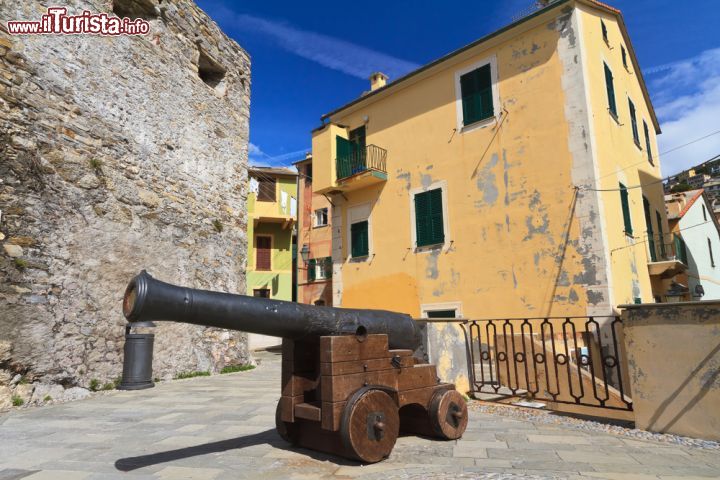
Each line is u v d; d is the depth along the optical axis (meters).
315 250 21.83
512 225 11.30
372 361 3.69
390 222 14.20
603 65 11.60
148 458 3.59
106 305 7.43
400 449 3.82
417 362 4.30
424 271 13.04
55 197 6.81
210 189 10.48
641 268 11.79
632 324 4.40
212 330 9.84
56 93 7.07
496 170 11.80
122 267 7.86
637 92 14.83
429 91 13.70
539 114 11.18
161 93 9.30
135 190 8.35
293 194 25.53
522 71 11.63
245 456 3.62
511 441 4.05
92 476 3.17
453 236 12.48
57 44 7.20
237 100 11.96
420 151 13.66
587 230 10.05
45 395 6.17
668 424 4.09
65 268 6.82
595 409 5.92
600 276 9.75
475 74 12.59
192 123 10.14
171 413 5.38
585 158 10.30
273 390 7.17
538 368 6.63
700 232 20.31
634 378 4.36
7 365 5.86
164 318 2.95
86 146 7.47
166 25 9.64
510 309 11.05
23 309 6.13
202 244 9.98
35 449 3.89
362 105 15.51
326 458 3.55
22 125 6.48
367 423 3.41
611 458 3.49
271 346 22.69
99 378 7.11
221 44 11.49
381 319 4.07
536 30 11.52
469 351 6.38
